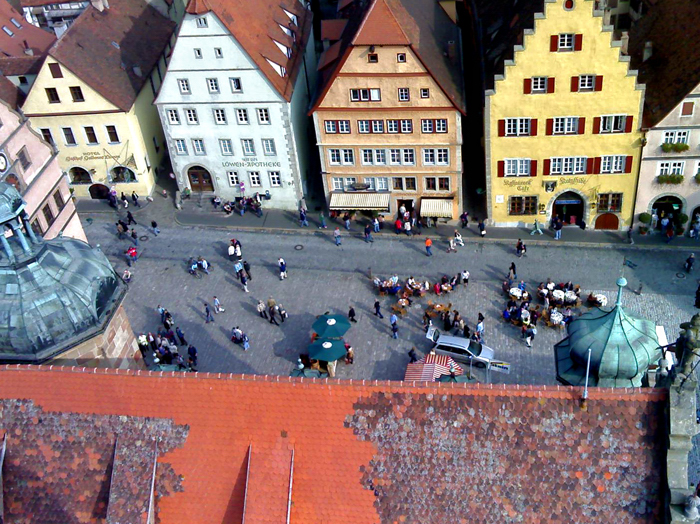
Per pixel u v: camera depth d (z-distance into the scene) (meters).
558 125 60.06
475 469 27.30
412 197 67.06
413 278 60.59
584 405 26.62
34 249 33.25
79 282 34.09
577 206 65.12
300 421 28.55
